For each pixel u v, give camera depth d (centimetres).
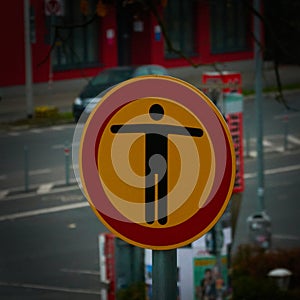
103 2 1948
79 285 3834
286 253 3612
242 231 4591
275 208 5075
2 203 5172
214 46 9938
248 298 3288
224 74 3138
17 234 4591
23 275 3972
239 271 3500
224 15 9944
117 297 3070
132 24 9538
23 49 8656
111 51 9281
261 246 3900
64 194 5362
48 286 3828
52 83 8838
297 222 4778
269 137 7012
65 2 8781
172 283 932
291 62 2020
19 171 5912
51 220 4847
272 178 5831
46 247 4366
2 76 8588
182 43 9750
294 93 8888
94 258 4191
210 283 2845
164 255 927
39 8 8638
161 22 2000
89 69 9119
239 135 3228
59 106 8269
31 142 6856
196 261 2831
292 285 3484
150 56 9550
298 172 6003
